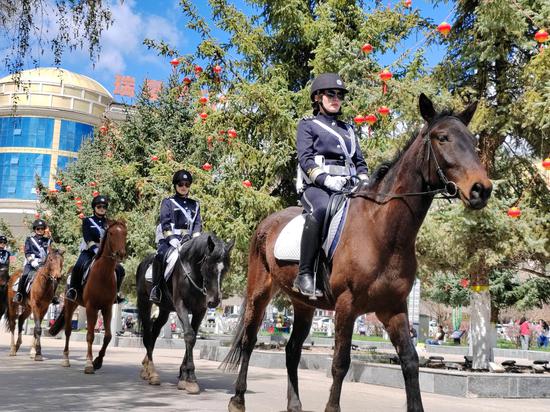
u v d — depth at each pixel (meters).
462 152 4.42
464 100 11.70
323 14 14.79
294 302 6.48
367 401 8.39
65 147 62.81
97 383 9.03
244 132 14.87
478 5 10.75
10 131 62.22
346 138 5.95
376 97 11.20
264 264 6.51
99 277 10.59
